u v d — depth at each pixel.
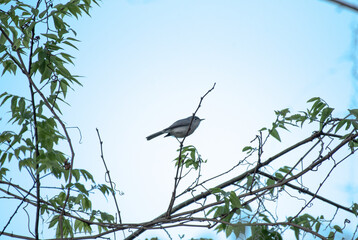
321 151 7.16
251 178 7.87
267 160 8.19
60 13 7.11
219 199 7.18
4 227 6.63
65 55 7.15
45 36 6.72
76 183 6.72
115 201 7.26
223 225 7.55
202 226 6.80
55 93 7.16
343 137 7.81
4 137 6.93
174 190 7.24
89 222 7.08
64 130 6.79
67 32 6.91
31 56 6.82
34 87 6.76
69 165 7.26
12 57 7.11
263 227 7.75
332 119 7.58
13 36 7.20
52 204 7.06
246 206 7.46
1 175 6.86
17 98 7.12
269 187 7.13
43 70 6.85
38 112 7.01
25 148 6.89
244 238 7.03
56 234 7.58
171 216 7.16
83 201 7.29
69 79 7.02
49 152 6.89
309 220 7.91
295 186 8.39
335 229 7.77
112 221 7.34
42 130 7.10
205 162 7.73
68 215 7.11
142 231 7.80
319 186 6.97
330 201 8.27
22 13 6.93
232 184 8.52
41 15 6.84
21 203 6.67
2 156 6.89
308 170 7.07
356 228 7.43
